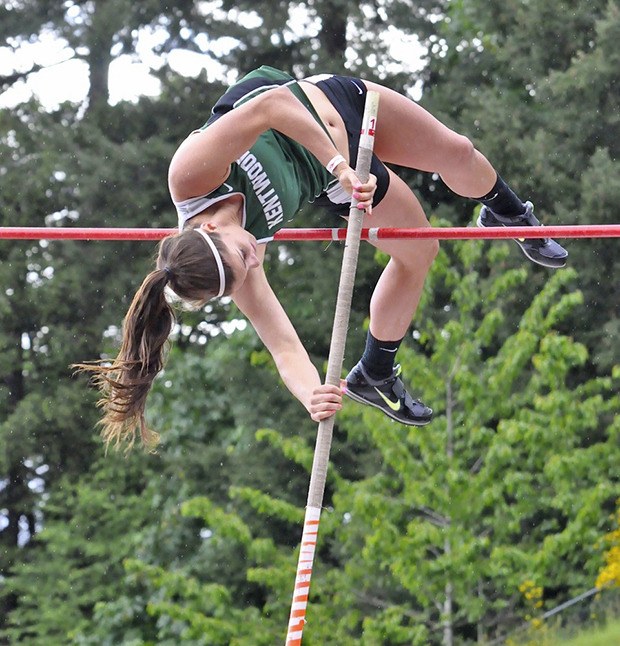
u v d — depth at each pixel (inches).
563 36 1059.3
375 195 298.5
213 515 763.4
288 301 1063.0
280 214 274.7
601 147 1027.3
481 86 1106.1
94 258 1123.3
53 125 1136.2
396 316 330.6
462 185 320.5
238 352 1030.4
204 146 258.5
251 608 812.6
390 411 350.9
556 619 849.5
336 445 1018.1
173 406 1023.0
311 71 1130.7
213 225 263.1
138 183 1125.1
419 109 298.8
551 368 721.6
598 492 710.5
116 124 1162.6
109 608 971.3
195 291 262.5
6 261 1136.2
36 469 1159.6
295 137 266.1
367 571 765.3
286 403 1031.6
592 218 982.4
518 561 708.7
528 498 721.0
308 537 263.1
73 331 1131.9
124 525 1048.2
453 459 715.4
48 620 1033.5
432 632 828.0
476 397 722.8
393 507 717.3
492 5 1091.9
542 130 1013.2
